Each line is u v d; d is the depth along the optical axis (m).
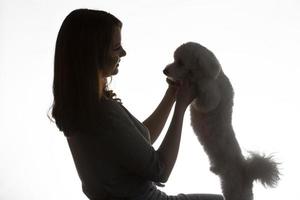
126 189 1.09
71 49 1.04
